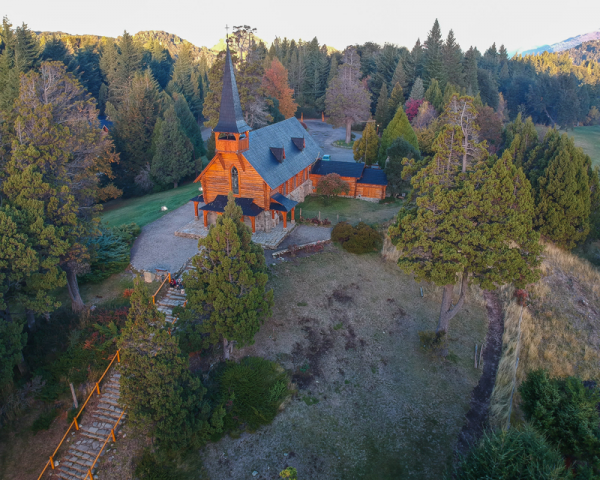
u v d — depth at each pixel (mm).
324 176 54719
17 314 31484
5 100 64938
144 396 22484
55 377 27938
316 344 31000
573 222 41938
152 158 66688
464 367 30406
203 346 27203
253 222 42594
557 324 34219
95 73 114000
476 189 28594
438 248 28219
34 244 27422
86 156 41938
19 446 24594
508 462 17297
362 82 108750
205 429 24281
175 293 33938
